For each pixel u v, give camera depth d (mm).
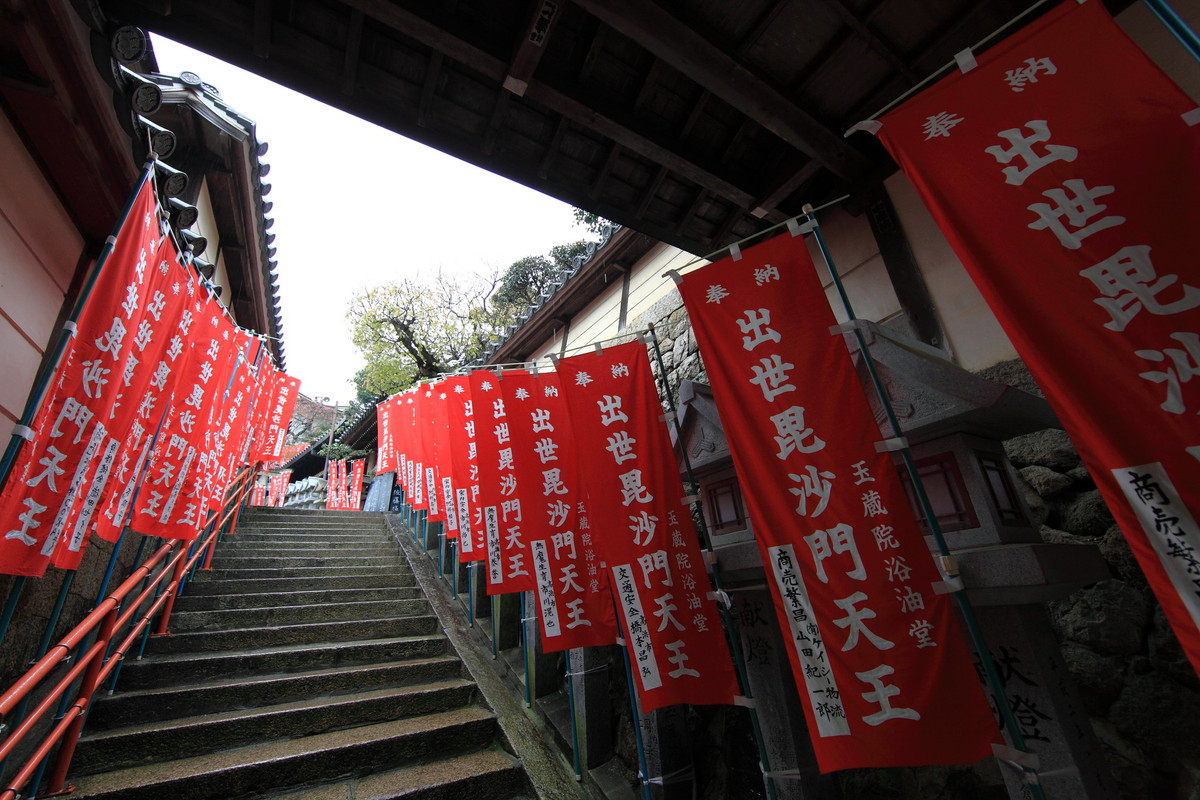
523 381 4980
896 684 2566
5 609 2613
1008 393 2676
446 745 4348
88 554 4676
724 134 4711
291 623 5906
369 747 3973
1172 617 1853
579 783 4332
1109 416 2045
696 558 3750
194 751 3773
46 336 3809
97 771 3461
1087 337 2123
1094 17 2336
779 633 3799
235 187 6973
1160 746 2861
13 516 2609
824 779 3682
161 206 3746
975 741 2365
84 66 3041
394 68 3990
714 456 4113
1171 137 2088
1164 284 2020
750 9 3680
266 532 9219
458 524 6461
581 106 4145
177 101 5734
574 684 4828
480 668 5453
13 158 3307
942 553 2604
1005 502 2994
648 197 5129
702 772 4547
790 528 2977
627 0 3479
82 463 2902
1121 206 2135
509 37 3809
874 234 4875
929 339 4336
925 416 2973
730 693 3377
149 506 4375
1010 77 2459
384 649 5496
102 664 3531
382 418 11047
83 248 4195
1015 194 2346
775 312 3314
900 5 3676
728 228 5539
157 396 3834
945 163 2518
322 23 3658
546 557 4391
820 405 3057
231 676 4695
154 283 3494
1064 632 3330
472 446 6594
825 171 5125
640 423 4125
